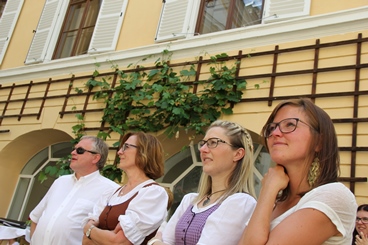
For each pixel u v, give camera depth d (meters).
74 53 6.79
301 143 1.39
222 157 1.99
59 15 7.21
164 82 5.06
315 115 1.43
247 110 4.34
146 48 5.54
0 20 8.06
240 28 4.75
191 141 4.88
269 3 4.69
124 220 2.18
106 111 5.35
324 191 1.26
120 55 5.79
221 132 2.05
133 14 6.15
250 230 1.30
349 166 3.49
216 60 4.79
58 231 2.67
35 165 7.21
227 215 1.73
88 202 2.84
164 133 4.79
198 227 1.80
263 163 4.50
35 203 6.86
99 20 6.39
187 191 5.04
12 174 7.01
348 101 3.73
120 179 4.86
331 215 1.21
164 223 2.17
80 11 7.19
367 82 3.70
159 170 2.63
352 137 3.56
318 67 4.05
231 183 1.96
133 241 2.16
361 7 3.98
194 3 5.52
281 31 4.42
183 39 5.21
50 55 6.89
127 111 5.25
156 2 5.99
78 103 5.98
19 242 4.37
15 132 6.61
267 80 4.33
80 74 6.21
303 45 4.25
